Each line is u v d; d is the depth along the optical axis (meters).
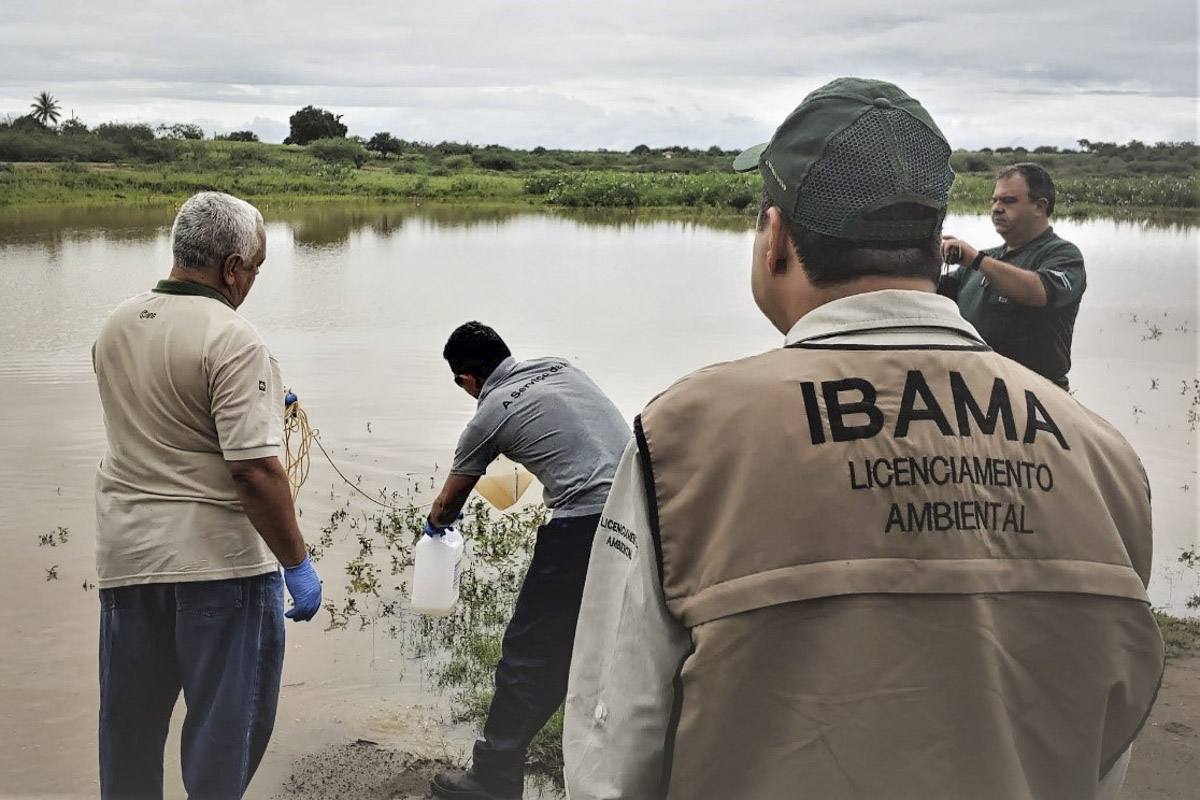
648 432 1.38
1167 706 3.97
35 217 30.17
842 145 1.39
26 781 3.52
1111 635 1.31
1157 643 1.34
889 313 1.39
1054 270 4.31
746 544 1.30
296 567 3.07
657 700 1.35
